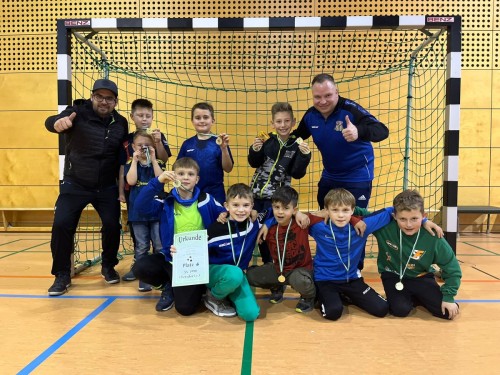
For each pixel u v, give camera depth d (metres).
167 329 2.10
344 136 2.45
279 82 5.15
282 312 2.38
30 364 1.70
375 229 2.35
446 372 1.63
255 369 1.65
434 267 3.23
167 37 5.16
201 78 5.22
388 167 5.20
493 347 1.88
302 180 5.17
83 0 5.40
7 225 5.65
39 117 5.57
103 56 4.05
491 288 2.83
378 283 2.98
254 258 3.83
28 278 3.12
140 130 2.89
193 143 2.96
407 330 2.09
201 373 1.62
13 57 5.54
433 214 5.07
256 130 5.20
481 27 5.23
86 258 3.86
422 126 5.14
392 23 3.08
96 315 2.31
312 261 2.53
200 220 2.43
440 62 5.05
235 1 5.24
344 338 1.98
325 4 5.19
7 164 5.63
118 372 1.63
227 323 2.19
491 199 5.38
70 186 2.82
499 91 5.29
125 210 5.23
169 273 2.42
